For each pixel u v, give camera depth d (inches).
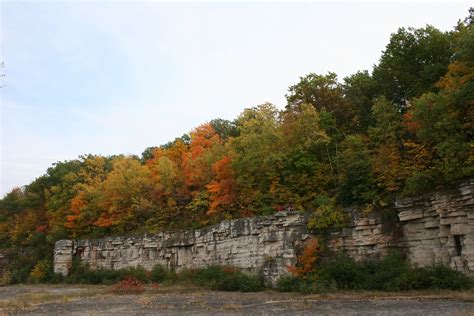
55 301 1390.3
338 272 1277.1
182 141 2893.7
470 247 1064.8
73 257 2474.2
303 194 1590.8
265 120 1972.2
